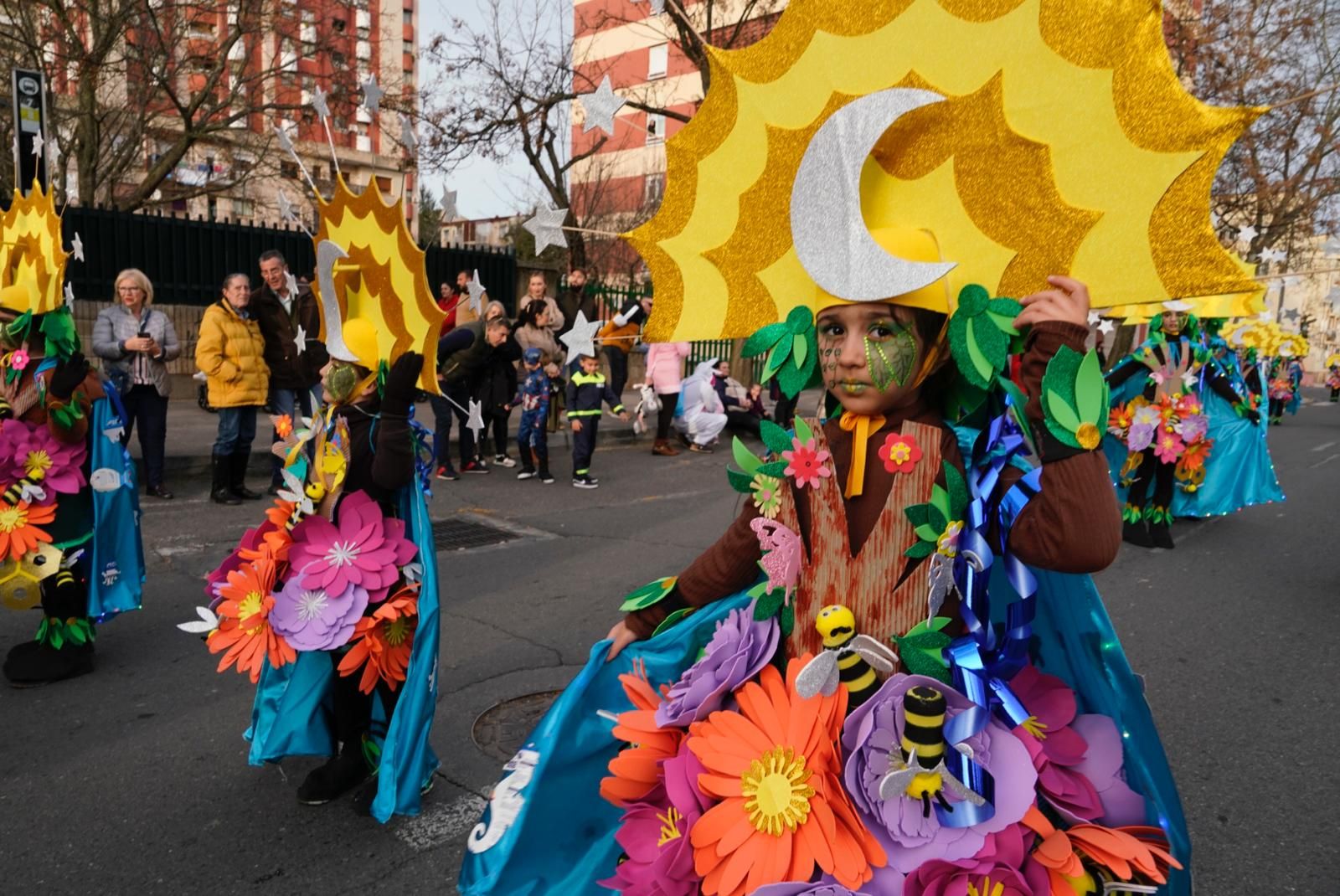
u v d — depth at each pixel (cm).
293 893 274
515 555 660
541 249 204
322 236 328
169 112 1834
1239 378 795
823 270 170
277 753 311
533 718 390
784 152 189
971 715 164
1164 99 153
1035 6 162
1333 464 1266
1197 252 153
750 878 166
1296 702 418
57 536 409
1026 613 177
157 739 367
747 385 1457
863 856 162
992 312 167
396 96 1602
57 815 313
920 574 175
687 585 206
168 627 489
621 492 906
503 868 202
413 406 300
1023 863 167
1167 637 504
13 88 703
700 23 1570
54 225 376
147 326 762
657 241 205
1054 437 157
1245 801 331
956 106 170
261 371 775
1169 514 720
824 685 171
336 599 290
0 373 397
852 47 180
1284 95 1209
